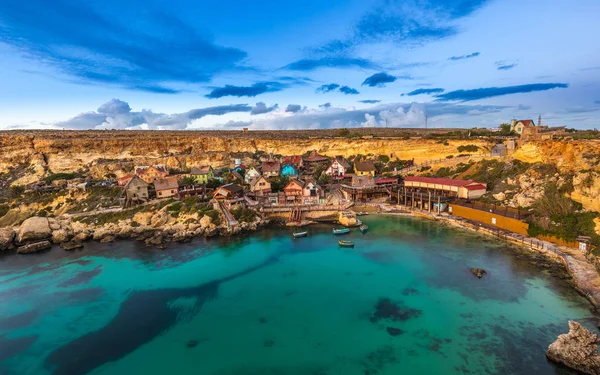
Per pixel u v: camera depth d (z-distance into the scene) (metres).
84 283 53.62
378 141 134.25
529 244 59.94
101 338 39.62
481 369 32.41
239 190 93.19
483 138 123.31
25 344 39.00
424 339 37.38
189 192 91.81
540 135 103.81
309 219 84.00
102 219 80.62
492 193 80.62
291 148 153.12
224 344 37.84
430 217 81.62
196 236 74.19
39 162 115.19
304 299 47.00
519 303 43.22
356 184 100.69
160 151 138.62
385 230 74.25
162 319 43.25
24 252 67.19
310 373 33.03
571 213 60.56
